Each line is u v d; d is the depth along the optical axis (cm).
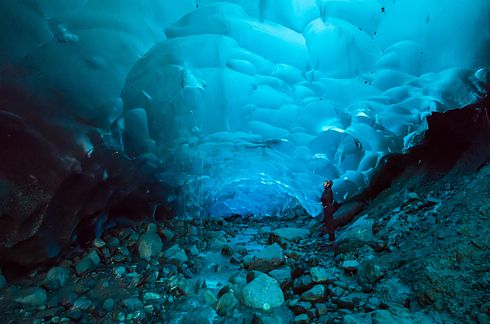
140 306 315
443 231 312
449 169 416
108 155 416
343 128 504
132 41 382
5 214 315
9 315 303
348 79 457
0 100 308
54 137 346
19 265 346
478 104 376
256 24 433
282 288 321
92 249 419
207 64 448
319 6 422
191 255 443
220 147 570
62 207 370
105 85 381
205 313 292
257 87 485
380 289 284
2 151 315
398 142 481
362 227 399
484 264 249
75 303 319
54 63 337
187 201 674
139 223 529
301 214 751
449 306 235
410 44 405
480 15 350
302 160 580
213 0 409
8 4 294
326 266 363
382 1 397
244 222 759
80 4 337
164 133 487
